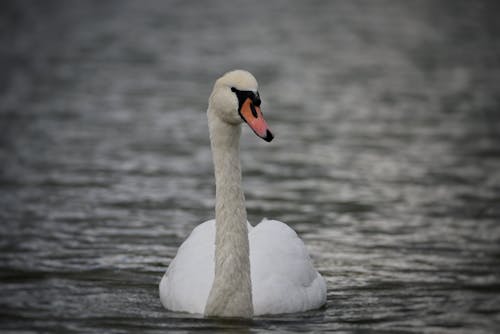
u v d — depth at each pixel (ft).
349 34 149.89
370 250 45.93
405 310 36.27
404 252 45.52
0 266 42.42
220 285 33.86
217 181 34.19
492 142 74.59
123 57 123.54
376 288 39.55
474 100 94.99
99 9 179.73
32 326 33.73
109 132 78.23
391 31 153.89
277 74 111.34
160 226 50.14
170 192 58.18
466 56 127.24
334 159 68.54
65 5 184.24
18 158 67.87
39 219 51.16
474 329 33.88
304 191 58.85
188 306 34.94
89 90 99.66
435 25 160.76
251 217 52.49
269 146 73.41
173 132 78.54
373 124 82.33
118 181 60.95
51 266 42.55
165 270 42.22
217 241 34.06
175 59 122.42
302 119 84.43
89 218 51.55
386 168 65.62
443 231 49.49
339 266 43.11
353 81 107.04
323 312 35.76
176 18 167.43
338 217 52.49
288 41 140.87
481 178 62.39
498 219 51.98
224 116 33.60
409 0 200.95
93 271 41.83
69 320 34.47
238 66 117.19
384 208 54.60
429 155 69.87
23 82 104.42
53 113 86.69
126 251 45.27
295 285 35.86
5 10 173.68
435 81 107.24
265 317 34.60
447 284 40.22
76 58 122.52
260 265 35.78
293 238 37.76
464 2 195.31
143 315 34.96
